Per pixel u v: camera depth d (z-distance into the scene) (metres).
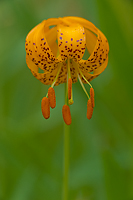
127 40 0.59
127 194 0.57
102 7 0.59
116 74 0.60
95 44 0.54
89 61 0.54
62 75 0.55
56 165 0.62
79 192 0.61
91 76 0.55
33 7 0.67
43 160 0.62
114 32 0.59
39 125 0.66
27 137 0.62
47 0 0.70
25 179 0.61
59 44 0.52
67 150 0.56
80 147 0.64
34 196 0.61
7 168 0.62
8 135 0.61
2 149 0.61
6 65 0.70
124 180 0.57
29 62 0.54
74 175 0.61
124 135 0.62
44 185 0.61
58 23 0.53
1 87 0.70
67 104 0.55
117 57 0.60
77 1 0.70
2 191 0.62
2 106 0.70
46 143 0.66
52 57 0.53
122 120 0.62
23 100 0.70
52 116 0.67
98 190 0.60
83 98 0.62
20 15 0.64
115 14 0.59
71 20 0.53
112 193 0.57
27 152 0.62
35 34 0.53
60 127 0.67
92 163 0.61
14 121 0.67
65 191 0.56
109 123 0.62
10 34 0.71
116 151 0.61
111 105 0.62
